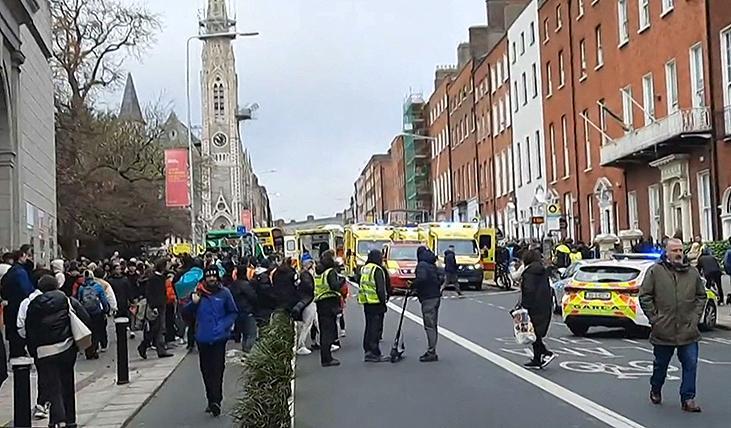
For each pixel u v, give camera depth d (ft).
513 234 217.36
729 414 38.14
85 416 42.93
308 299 64.59
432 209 341.21
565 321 72.54
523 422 37.24
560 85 177.88
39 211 100.83
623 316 69.72
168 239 231.71
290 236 232.94
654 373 40.70
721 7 110.11
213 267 43.52
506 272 149.69
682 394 39.06
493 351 63.21
